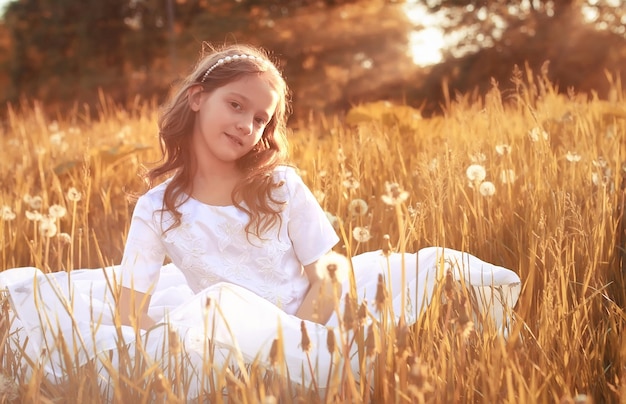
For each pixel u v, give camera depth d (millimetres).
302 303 2389
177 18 34594
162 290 2967
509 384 1529
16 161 5625
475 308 2135
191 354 1885
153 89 31234
